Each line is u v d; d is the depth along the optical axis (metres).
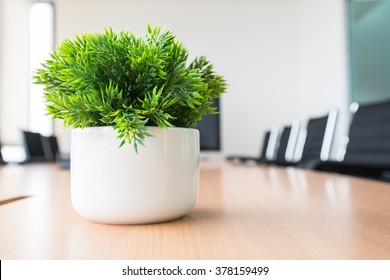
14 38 3.62
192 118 0.34
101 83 0.29
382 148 1.56
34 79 0.31
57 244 0.26
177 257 0.23
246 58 3.84
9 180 0.80
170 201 0.32
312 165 1.61
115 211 0.31
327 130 2.09
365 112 1.75
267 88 3.83
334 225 0.32
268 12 3.89
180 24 3.80
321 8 3.42
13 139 3.52
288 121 3.83
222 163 1.91
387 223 0.33
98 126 0.31
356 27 2.96
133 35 0.31
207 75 0.35
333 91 3.19
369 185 0.65
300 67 3.88
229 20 3.84
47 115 0.31
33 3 3.69
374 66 2.75
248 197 0.50
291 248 0.25
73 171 0.33
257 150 3.78
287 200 0.47
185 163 0.33
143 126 0.27
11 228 0.31
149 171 0.31
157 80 0.30
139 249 0.25
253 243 0.26
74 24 3.68
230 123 3.78
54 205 0.44
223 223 0.33
